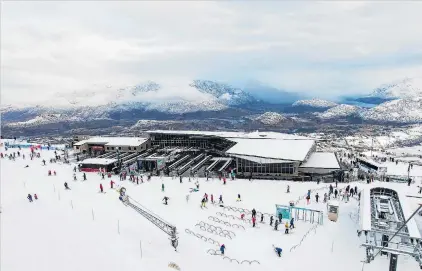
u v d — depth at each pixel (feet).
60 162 309.01
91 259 106.52
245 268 109.50
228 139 321.32
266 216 158.10
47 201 176.96
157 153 344.49
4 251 110.22
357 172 261.24
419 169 266.98
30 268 99.09
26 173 257.96
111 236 127.03
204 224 144.66
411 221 125.29
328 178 241.76
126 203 174.50
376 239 123.54
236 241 131.03
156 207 172.76
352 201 176.55
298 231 139.54
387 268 108.58
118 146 353.51
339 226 143.02
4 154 349.61
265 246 125.90
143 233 134.31
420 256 106.01
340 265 111.14
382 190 163.63
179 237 133.69
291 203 157.69
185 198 188.75
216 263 112.47
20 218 144.97
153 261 109.09
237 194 195.93
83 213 154.40
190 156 342.03
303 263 112.78
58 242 118.32
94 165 268.21
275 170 250.37
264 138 318.04
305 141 303.68
